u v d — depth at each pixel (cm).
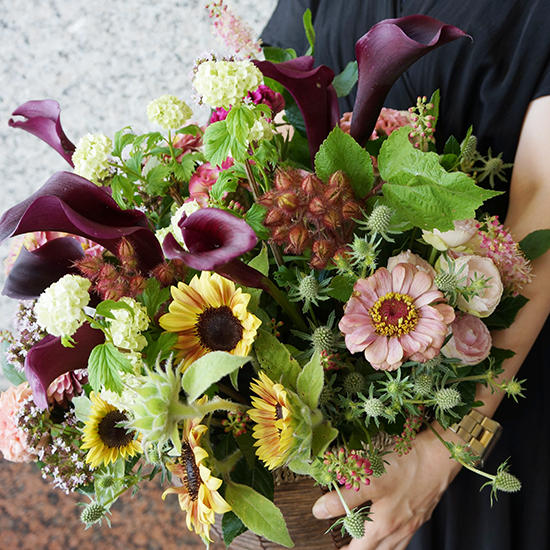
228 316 45
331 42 93
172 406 41
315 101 51
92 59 147
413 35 46
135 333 42
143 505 135
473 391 55
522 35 68
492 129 72
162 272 45
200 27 146
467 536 89
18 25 140
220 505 41
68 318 39
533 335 63
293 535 62
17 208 42
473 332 50
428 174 43
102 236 40
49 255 48
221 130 44
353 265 44
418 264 48
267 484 51
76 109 154
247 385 54
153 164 66
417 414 47
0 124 152
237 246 36
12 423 64
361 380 48
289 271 48
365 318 43
